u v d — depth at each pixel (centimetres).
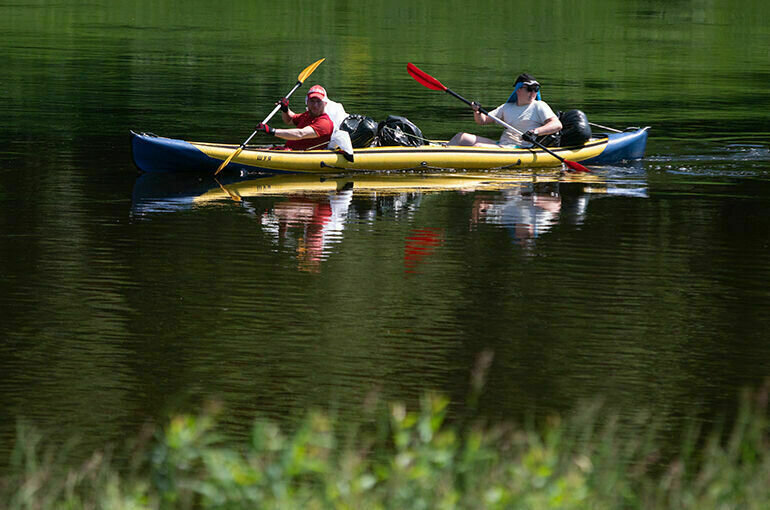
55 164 4050
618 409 1875
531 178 4059
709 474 1491
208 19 9994
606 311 2414
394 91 6159
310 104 4141
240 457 1628
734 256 2902
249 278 2634
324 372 2031
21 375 1988
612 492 1436
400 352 2138
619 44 8781
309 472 1536
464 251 2930
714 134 5025
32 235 3006
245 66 6981
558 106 5744
